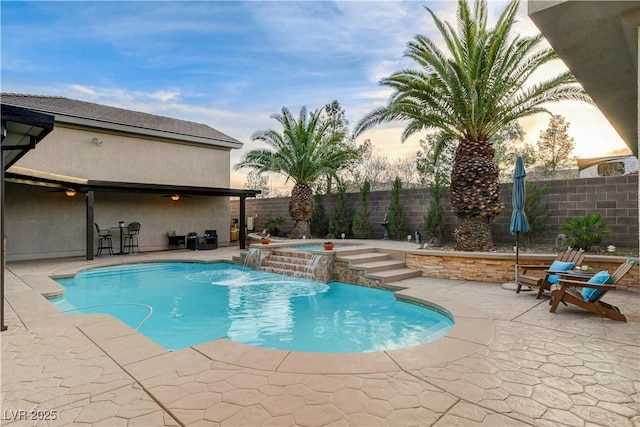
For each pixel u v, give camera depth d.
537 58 9.82
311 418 3.04
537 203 11.66
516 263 8.38
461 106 10.45
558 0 3.13
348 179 27.55
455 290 8.34
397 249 11.51
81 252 15.11
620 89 5.36
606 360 4.26
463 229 10.91
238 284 10.44
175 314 7.58
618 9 3.20
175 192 15.73
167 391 3.51
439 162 20.47
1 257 5.42
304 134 18.28
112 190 14.36
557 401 3.32
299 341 6.02
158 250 17.30
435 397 3.39
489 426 2.92
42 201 14.16
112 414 3.10
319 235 19.45
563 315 6.16
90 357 4.36
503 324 5.66
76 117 14.49
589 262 8.48
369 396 3.41
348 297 8.93
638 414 3.10
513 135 20.11
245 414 3.10
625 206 10.25
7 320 5.85
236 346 4.72
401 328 6.59
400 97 10.73
